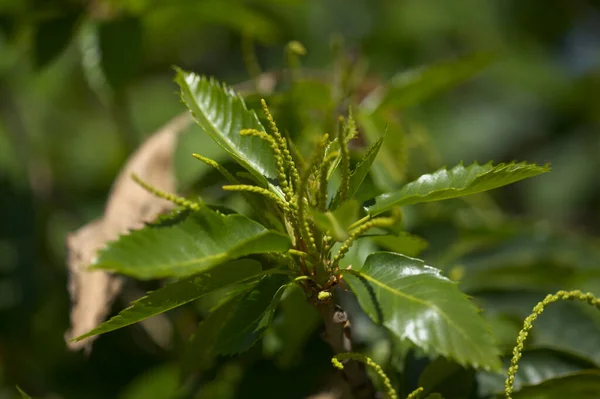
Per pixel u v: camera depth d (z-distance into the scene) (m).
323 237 0.83
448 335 0.80
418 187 0.84
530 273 1.05
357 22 1.87
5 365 1.12
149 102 1.61
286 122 0.97
